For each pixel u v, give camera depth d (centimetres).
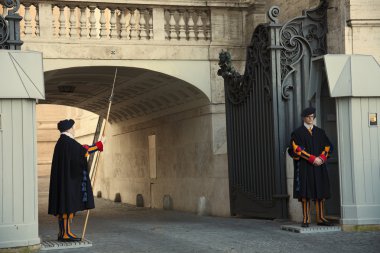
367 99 1105
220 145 1638
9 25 1152
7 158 941
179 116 1858
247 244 978
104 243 1041
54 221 1588
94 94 2095
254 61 1419
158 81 1716
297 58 1373
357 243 948
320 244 951
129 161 2350
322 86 1206
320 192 1105
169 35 1638
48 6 1546
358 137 1098
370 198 1098
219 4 1650
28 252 944
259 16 1661
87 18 1600
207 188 1673
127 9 1617
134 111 2159
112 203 2419
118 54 1587
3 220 935
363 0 1342
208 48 1653
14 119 948
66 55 1550
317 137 1114
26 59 973
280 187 1320
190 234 1146
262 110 1386
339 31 1362
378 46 1351
